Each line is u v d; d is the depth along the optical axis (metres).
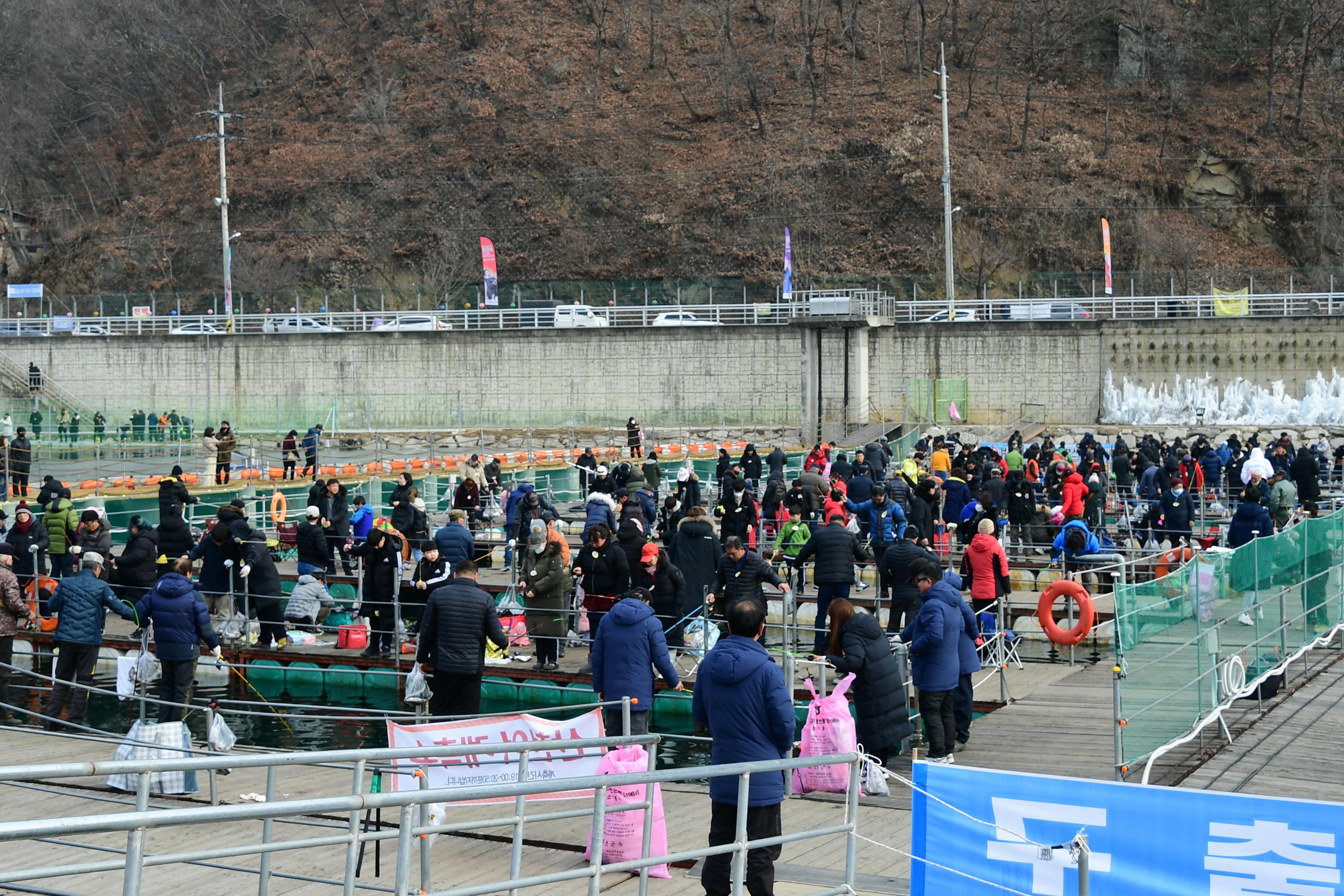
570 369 59.84
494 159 99.44
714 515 28.03
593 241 94.00
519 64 106.81
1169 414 55.16
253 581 21.98
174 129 112.31
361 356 61.72
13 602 17.73
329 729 19.59
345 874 8.52
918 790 8.70
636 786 10.49
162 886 10.27
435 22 112.00
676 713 20.22
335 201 99.56
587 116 102.38
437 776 11.84
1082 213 87.75
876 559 22.14
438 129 103.44
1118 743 12.45
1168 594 13.64
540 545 19.47
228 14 118.44
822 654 18.70
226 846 11.39
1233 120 94.62
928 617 13.04
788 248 58.69
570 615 22.23
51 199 109.94
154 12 118.00
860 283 86.94
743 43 107.50
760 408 58.03
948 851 8.62
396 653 20.75
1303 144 92.25
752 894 8.87
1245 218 89.69
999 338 56.78
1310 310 70.19
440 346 60.97
